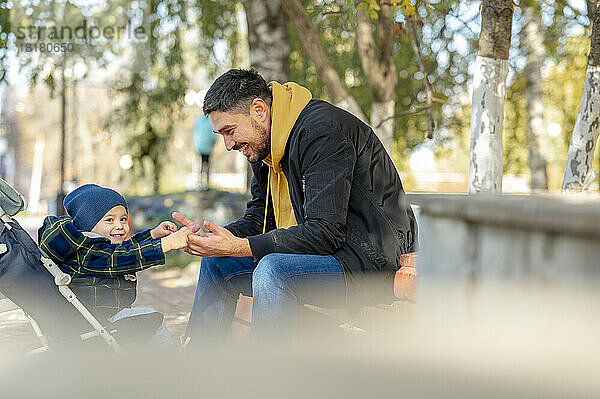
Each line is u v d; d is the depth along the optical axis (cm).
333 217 266
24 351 285
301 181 286
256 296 261
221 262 305
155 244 270
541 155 882
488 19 409
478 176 412
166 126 995
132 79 938
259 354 128
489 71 410
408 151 1044
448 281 134
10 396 132
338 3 770
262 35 676
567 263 96
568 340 96
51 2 876
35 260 256
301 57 944
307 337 239
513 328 106
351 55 944
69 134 2380
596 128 412
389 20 694
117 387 131
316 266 262
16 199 265
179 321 520
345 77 964
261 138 291
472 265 123
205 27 942
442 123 1014
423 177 1898
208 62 972
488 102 410
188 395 126
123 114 980
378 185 283
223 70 989
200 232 281
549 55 970
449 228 133
